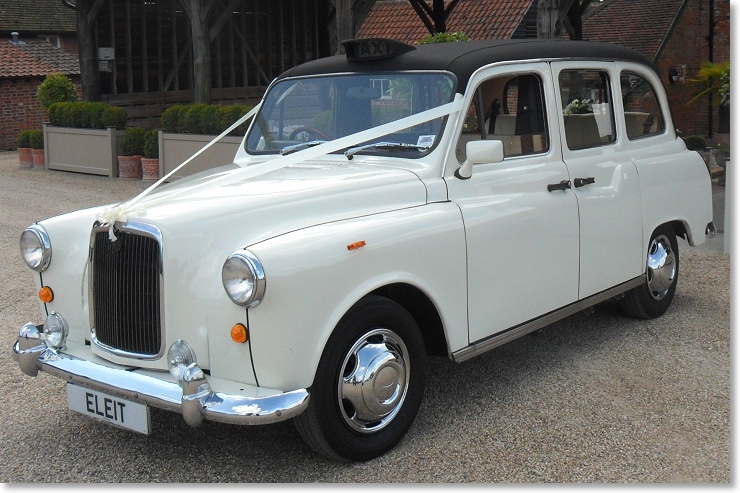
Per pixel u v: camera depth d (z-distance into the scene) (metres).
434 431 4.04
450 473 3.60
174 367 3.37
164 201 3.74
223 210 3.54
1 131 22.88
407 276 3.74
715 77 13.86
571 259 4.78
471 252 4.08
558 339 5.52
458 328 4.05
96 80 16.81
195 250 3.45
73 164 15.85
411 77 4.40
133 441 4.03
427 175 4.09
